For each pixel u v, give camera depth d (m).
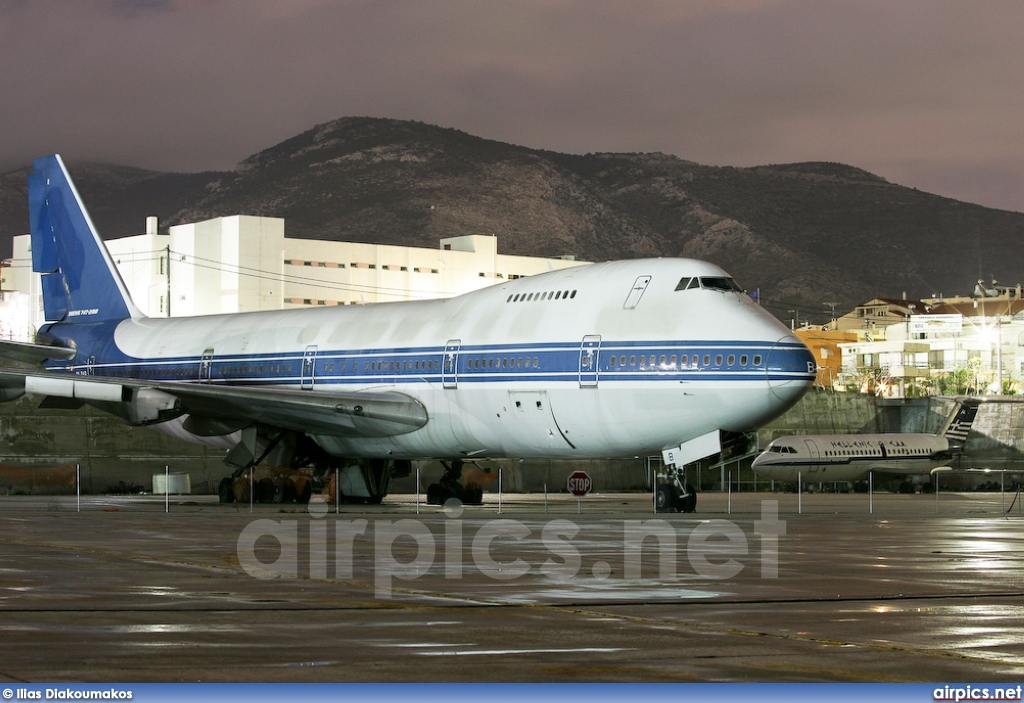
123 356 48.78
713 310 32.19
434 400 37.56
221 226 126.75
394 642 11.09
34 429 53.97
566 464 65.38
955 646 11.02
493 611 13.13
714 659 10.31
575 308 34.56
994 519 34.50
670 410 32.12
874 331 174.38
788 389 30.98
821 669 9.89
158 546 21.31
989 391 134.12
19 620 12.36
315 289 130.50
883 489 72.25
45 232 53.56
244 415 39.69
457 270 140.50
